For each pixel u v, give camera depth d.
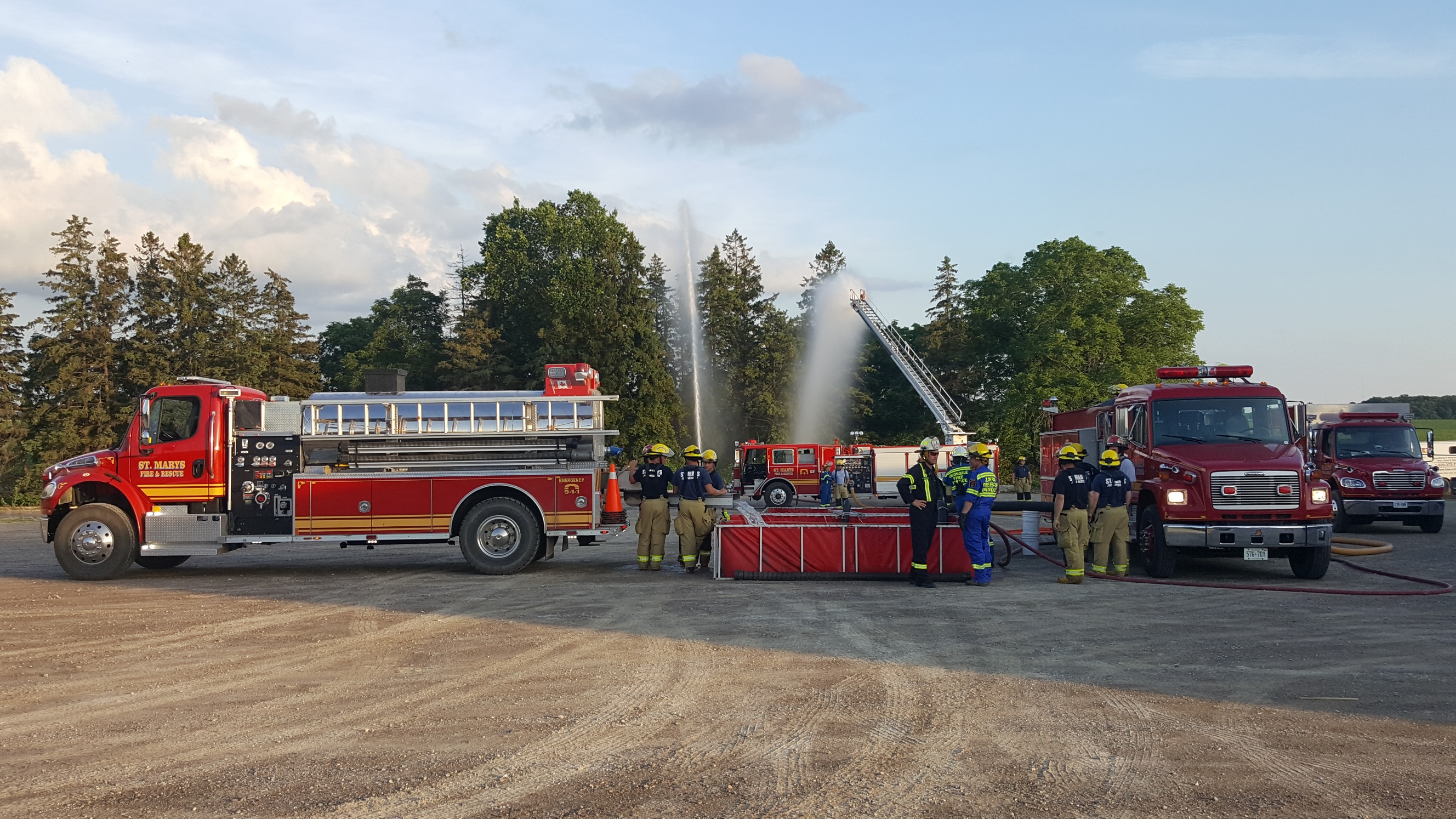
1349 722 6.00
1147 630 9.16
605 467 14.12
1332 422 22.52
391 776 5.04
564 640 8.70
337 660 7.93
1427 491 20.83
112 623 9.81
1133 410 14.42
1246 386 14.17
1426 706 6.38
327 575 13.88
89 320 43.78
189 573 14.15
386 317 68.19
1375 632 9.02
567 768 5.16
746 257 65.75
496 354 59.09
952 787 4.85
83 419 42.97
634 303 55.19
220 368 47.66
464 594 11.75
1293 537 12.53
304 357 58.19
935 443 12.43
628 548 18.20
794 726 5.92
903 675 7.29
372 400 13.86
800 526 13.03
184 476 13.57
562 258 61.44
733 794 4.75
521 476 13.82
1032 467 54.25
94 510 13.36
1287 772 5.06
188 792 4.82
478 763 5.25
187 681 7.22
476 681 7.16
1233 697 6.61
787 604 10.87
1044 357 49.34
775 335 63.84
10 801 4.71
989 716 6.15
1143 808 4.55
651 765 5.21
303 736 5.79
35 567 15.58
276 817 4.48
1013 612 10.22
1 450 42.34
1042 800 4.66
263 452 13.68
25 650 8.45
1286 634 8.95
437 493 13.73
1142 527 13.59
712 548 13.86
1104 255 51.38
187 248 47.16
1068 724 5.98
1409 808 4.55
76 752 5.50
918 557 12.29
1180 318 49.19
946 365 68.94
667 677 7.25
